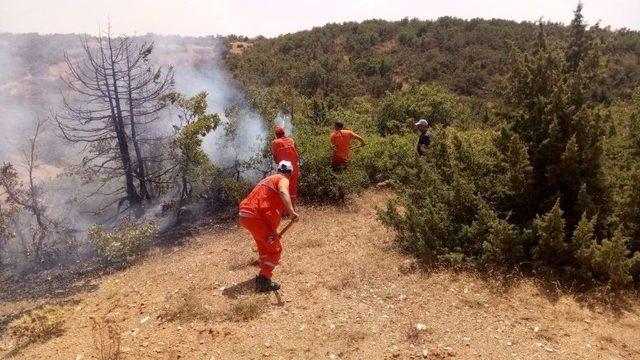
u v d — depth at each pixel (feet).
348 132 28.04
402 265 17.63
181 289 17.26
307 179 27.45
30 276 23.63
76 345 14.11
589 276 15.16
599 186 17.04
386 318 14.07
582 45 24.06
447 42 169.99
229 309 15.02
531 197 17.90
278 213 16.02
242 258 19.70
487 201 19.29
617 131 23.04
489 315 14.08
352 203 26.17
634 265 15.16
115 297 17.94
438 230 18.07
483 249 16.98
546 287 15.39
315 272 17.58
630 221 16.87
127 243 22.38
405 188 22.54
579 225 15.52
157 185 31.65
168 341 13.55
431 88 52.13
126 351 13.17
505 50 153.99
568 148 16.46
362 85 146.51
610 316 13.84
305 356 12.41
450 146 23.12
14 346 15.02
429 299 15.12
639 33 138.92
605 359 11.93
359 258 18.63
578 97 17.53
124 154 30.96
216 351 12.84
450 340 12.85
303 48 178.60
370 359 12.15
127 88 31.81
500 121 20.38
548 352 12.25
